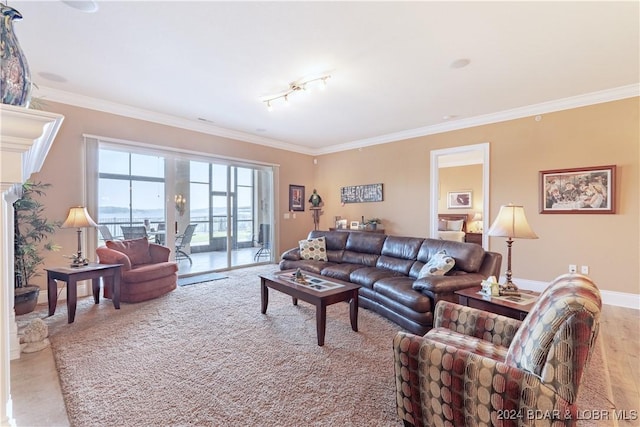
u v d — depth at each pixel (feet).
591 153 12.57
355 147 21.39
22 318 10.18
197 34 8.31
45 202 12.19
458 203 27.14
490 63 9.85
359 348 8.21
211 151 17.83
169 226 16.40
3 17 3.01
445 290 8.96
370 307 11.32
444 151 16.92
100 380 6.57
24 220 11.43
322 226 23.61
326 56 9.44
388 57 9.49
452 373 4.51
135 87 11.94
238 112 14.92
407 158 18.60
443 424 4.62
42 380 6.55
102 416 5.43
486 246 15.33
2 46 2.97
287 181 22.18
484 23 7.73
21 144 3.02
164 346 8.22
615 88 11.85
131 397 6.00
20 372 6.86
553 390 3.76
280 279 10.53
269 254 21.16
